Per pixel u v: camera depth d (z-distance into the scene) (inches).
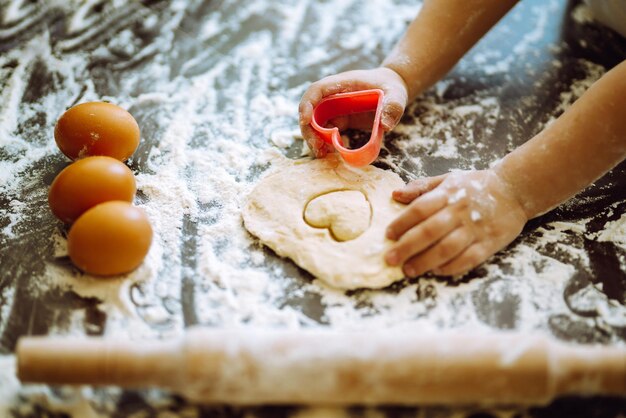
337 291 21.1
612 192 23.4
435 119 25.8
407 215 21.1
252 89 27.2
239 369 17.8
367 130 25.4
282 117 26.1
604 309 20.6
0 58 28.5
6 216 23.3
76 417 18.9
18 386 19.4
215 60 28.4
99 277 21.5
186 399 19.2
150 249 22.1
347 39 29.1
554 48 28.2
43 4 30.5
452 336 18.2
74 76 27.8
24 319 20.8
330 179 23.1
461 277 21.3
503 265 21.5
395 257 20.8
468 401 18.2
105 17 30.1
